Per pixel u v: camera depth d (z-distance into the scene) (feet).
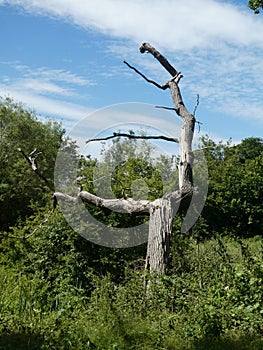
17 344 20.30
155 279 27.76
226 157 88.38
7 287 29.17
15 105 102.17
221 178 78.07
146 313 24.25
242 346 19.44
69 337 20.76
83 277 35.47
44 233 37.65
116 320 22.13
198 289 25.11
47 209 41.42
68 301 26.45
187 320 22.22
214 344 19.80
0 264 39.45
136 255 37.58
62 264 36.50
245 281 23.20
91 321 22.90
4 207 89.97
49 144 101.86
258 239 67.77
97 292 28.32
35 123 102.83
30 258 37.11
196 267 29.76
